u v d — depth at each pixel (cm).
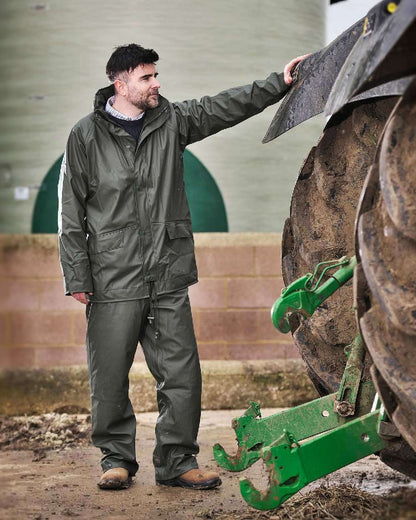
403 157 246
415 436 256
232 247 588
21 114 573
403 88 272
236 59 576
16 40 570
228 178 584
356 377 311
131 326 373
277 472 295
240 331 592
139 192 371
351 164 326
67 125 573
